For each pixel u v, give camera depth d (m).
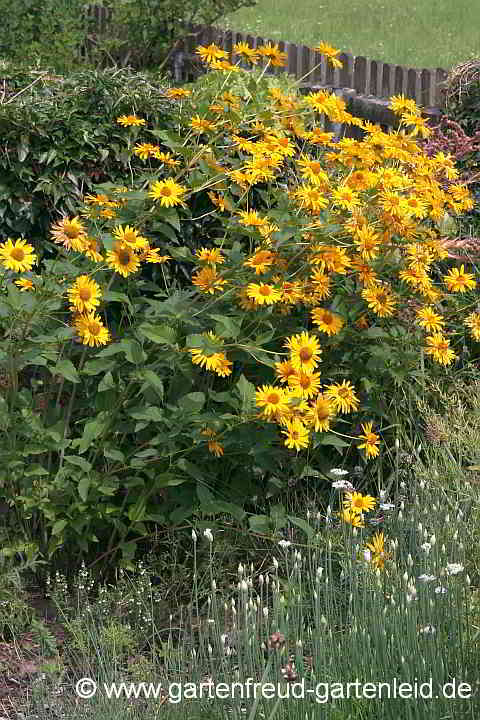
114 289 4.14
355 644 3.14
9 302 3.53
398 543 3.82
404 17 18.72
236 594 3.94
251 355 3.86
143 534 3.92
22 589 3.80
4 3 10.61
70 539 4.02
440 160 4.52
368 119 7.34
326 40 16.61
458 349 4.89
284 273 4.00
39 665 3.54
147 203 4.02
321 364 4.27
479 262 4.96
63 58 10.55
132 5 10.64
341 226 3.97
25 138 4.56
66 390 4.18
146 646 3.73
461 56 14.88
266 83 5.32
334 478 4.22
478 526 3.71
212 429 3.82
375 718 3.04
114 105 4.70
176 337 3.82
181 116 4.66
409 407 4.34
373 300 4.05
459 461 4.11
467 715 2.91
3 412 3.71
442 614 3.17
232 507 3.88
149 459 3.95
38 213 4.70
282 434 4.08
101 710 3.20
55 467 4.00
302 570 3.94
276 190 4.27
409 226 4.17
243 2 10.92
